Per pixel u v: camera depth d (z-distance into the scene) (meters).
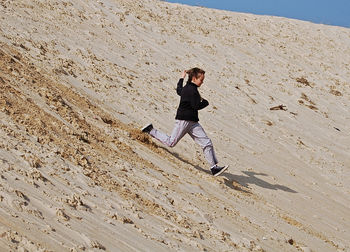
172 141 9.66
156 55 17.52
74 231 4.80
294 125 17.27
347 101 22.20
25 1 15.48
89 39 15.56
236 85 18.50
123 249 4.93
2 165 5.50
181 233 6.21
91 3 18.84
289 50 26.00
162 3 24.23
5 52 10.62
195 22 23.83
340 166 15.14
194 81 9.45
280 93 19.86
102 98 11.67
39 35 13.52
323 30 31.05
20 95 8.30
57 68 11.74
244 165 11.86
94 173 6.76
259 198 9.88
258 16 29.97
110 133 9.20
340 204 11.90
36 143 6.68
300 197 11.16
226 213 7.92
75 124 8.48
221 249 6.29
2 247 3.95
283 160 13.69
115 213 5.71
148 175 7.91
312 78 23.33
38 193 5.30
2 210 4.55
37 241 4.29
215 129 13.69
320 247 8.34
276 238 7.71
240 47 23.27
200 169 10.14
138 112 12.00
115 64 14.77
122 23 18.73
